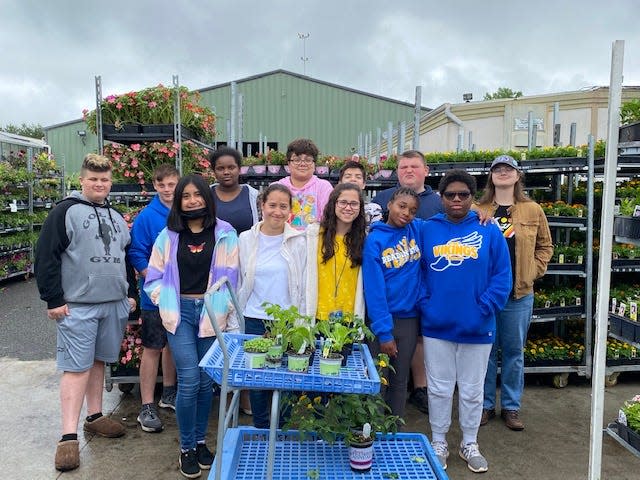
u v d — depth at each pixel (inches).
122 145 187.3
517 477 127.5
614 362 184.1
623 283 203.6
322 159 241.3
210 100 850.8
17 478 124.8
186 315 124.7
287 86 852.6
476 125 422.6
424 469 97.7
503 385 154.8
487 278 124.3
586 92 399.2
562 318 187.6
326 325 97.6
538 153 196.1
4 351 227.6
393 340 120.6
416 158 153.5
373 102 861.2
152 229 146.4
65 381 131.3
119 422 155.2
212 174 197.6
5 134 632.4
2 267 392.2
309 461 99.4
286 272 126.0
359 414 96.9
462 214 124.6
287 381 87.9
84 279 128.5
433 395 129.8
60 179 499.5
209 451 131.1
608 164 94.5
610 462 134.6
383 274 123.1
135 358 170.1
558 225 185.5
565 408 168.9
